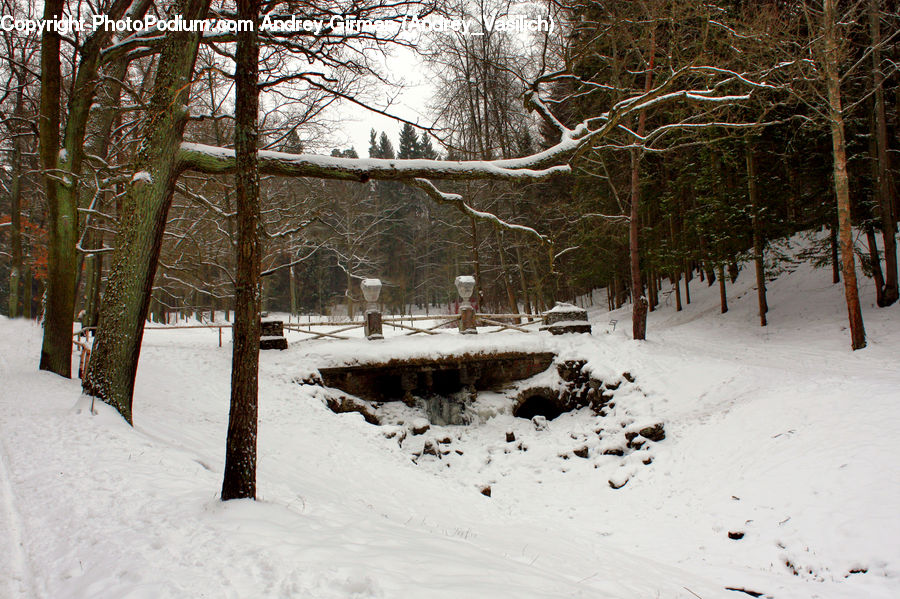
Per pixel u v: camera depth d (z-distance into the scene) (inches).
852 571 244.7
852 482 297.9
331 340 613.3
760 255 776.9
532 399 603.8
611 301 1418.6
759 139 770.8
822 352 580.4
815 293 808.3
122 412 319.9
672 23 526.0
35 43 575.8
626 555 290.5
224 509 185.3
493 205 962.1
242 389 199.8
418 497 347.9
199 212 739.4
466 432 538.6
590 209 940.0
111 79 425.7
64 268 446.0
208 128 639.1
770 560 273.3
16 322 979.3
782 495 317.4
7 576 139.1
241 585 128.9
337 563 144.9
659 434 442.3
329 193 1068.5
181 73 321.7
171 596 122.3
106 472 222.4
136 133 543.2
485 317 655.8
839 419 363.6
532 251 1043.9
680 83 651.5
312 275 1951.3
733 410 438.6
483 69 696.4
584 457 466.6
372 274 1663.4
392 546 173.5
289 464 350.9
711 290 1054.4
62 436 269.0
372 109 330.6
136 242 323.3
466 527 297.7
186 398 457.7
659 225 978.1
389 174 320.8
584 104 691.4
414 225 1904.5
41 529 168.9
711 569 273.0
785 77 617.0
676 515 345.1
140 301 327.6
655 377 525.3
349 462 389.1
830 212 731.4
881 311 660.1
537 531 324.2
